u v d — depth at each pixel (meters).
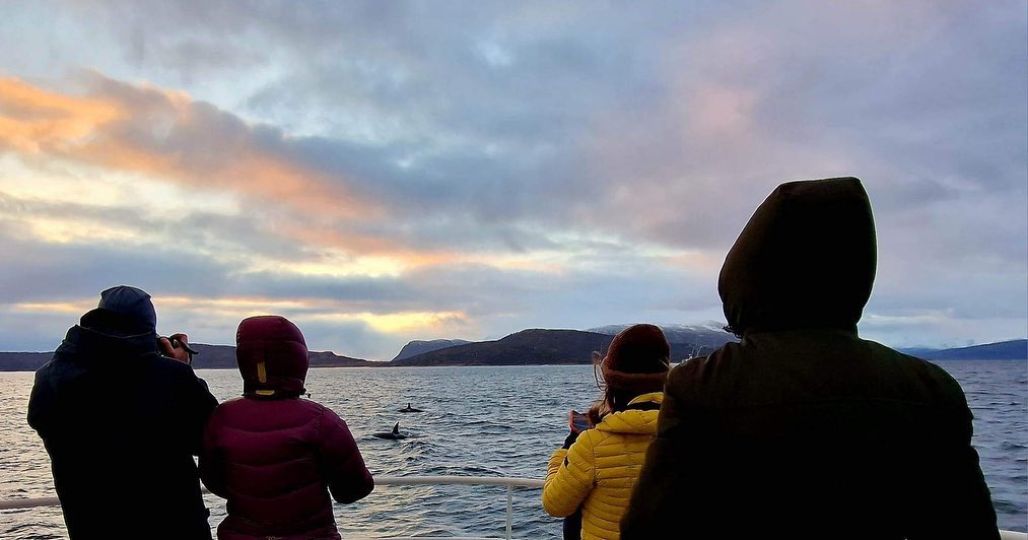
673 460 1.60
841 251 1.60
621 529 1.67
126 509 2.60
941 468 1.53
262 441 2.60
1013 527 13.55
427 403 66.12
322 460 2.70
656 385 2.53
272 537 2.57
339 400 72.75
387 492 14.45
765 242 1.65
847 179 1.66
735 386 1.59
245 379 2.74
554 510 2.58
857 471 1.47
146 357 2.71
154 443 2.64
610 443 2.44
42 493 17.88
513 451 27.38
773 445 1.51
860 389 1.53
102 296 2.79
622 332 2.64
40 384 2.64
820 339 1.61
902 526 1.52
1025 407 52.34
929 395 1.56
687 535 1.57
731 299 1.75
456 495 14.16
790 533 1.50
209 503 11.84
